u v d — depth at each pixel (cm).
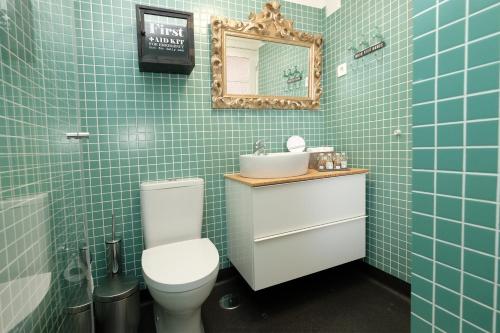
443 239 59
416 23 62
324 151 186
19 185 73
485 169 51
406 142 152
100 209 150
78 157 120
